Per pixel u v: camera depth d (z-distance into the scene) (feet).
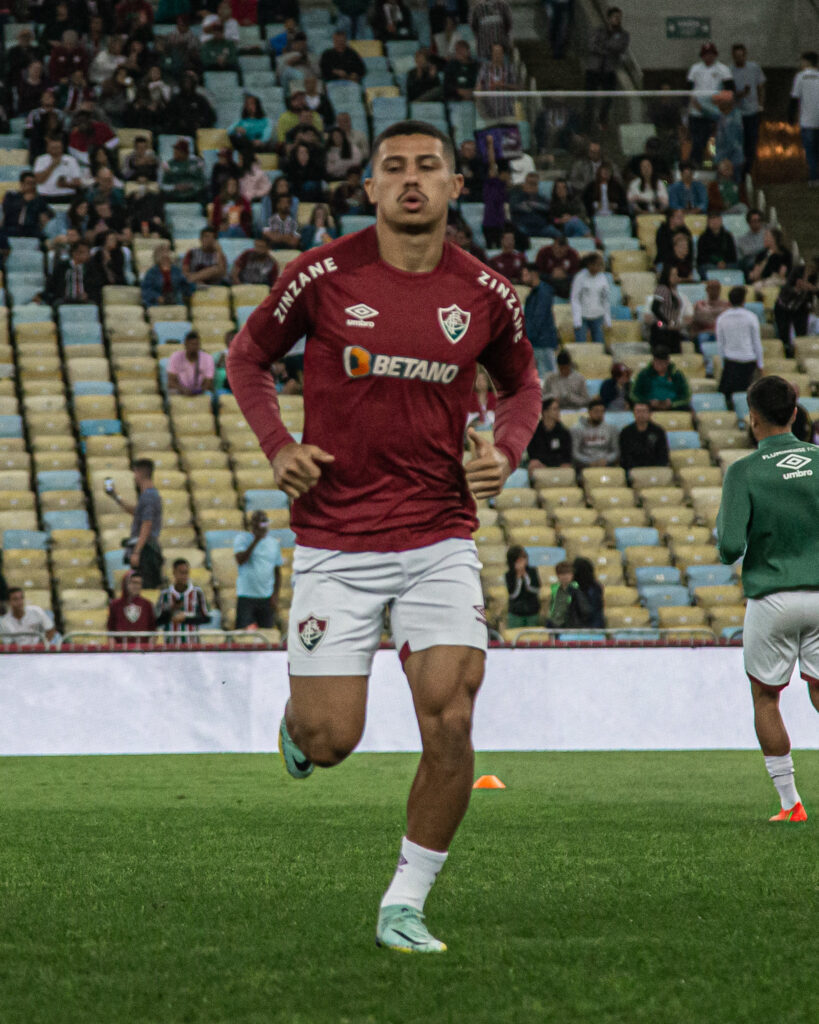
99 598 106.32
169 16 176.45
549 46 186.09
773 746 50.47
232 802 58.80
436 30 179.11
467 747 27.17
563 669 89.61
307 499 28.60
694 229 156.76
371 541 27.96
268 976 24.00
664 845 43.19
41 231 141.79
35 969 24.70
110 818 52.65
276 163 159.12
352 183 151.23
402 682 88.33
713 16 187.32
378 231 28.73
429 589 27.78
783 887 34.24
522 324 30.22
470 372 28.89
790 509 48.34
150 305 135.33
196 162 151.84
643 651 90.02
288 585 110.63
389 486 28.14
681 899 32.40
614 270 151.23
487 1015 21.18
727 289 149.79
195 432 122.93
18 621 96.58
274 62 174.91
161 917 30.09
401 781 68.49
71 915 30.40
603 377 135.74
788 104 187.73
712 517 119.85
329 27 182.70
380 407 27.99
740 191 161.07
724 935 27.78
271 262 139.23
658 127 156.25
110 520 113.80
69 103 157.17
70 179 149.18
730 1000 22.18
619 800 59.11
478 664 27.61
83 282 134.82
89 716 86.58
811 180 174.91
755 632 49.57
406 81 168.04
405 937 26.35
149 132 159.43
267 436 28.89
